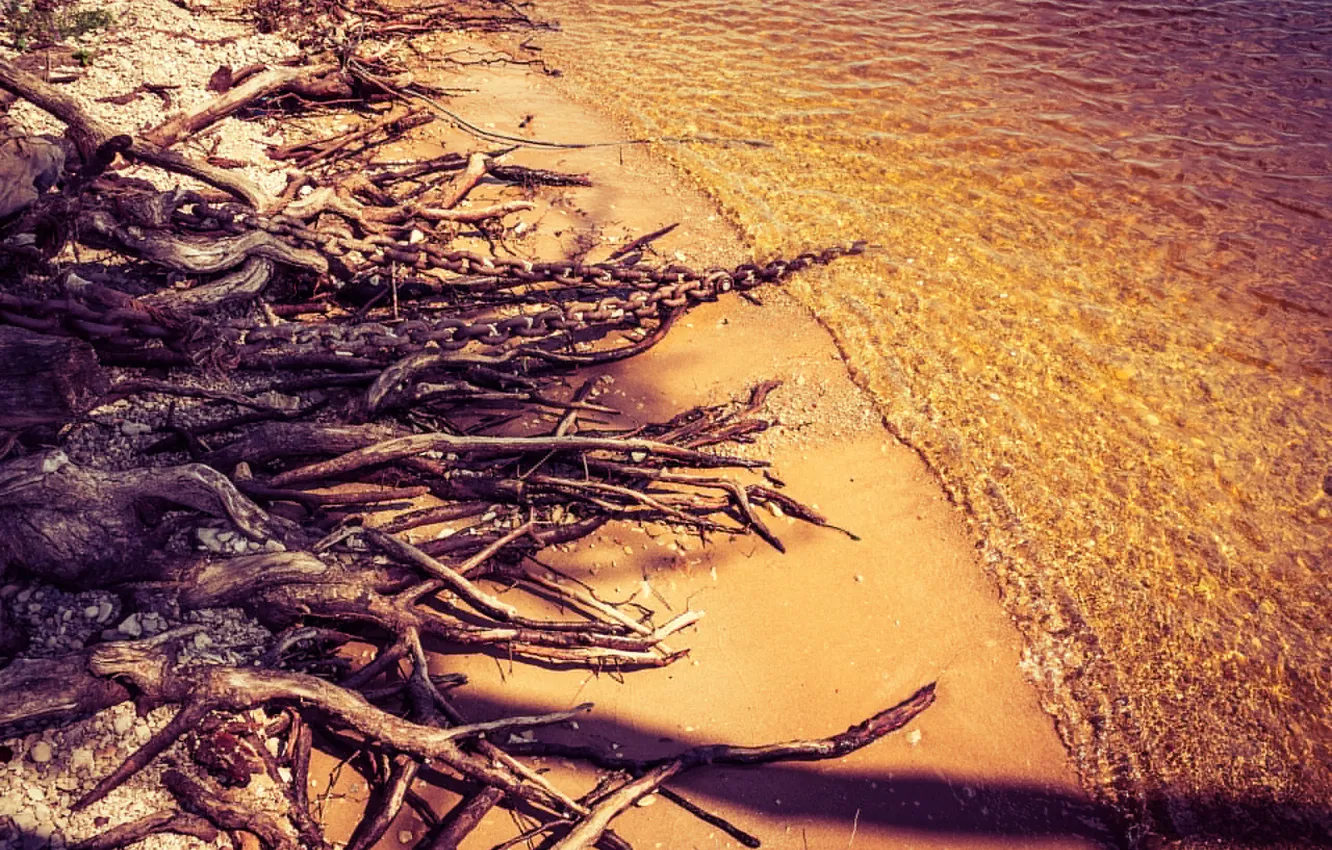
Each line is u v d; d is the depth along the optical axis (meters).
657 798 3.89
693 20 11.02
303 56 8.41
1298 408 5.86
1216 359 6.25
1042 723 4.27
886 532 5.09
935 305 6.64
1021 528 5.11
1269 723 4.24
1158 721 4.25
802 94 9.32
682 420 5.54
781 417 5.71
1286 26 10.77
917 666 4.46
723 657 4.44
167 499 4.09
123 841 3.27
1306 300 6.75
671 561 4.84
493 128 8.40
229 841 3.41
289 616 4.05
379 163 7.52
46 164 5.11
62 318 4.62
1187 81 9.65
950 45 10.34
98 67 7.41
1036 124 8.87
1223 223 7.57
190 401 4.89
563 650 4.30
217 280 5.33
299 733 3.72
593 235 7.11
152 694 3.54
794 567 4.88
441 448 4.77
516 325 5.69
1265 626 4.63
